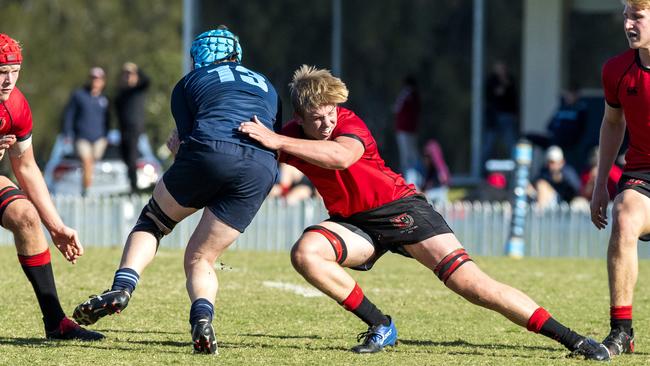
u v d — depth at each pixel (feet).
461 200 195.00
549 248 160.45
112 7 537.65
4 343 74.79
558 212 160.15
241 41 264.72
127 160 213.46
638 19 73.61
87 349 72.43
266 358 69.72
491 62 242.37
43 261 76.43
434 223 72.13
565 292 110.63
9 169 214.69
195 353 71.00
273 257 145.38
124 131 212.84
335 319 89.25
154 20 544.21
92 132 210.79
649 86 74.23
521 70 239.91
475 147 239.09
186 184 68.95
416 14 254.88
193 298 68.85
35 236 75.61
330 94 69.00
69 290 103.96
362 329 84.38
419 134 250.78
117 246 166.50
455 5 250.98
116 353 70.85
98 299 66.69
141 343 75.66
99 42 532.73
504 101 227.81
